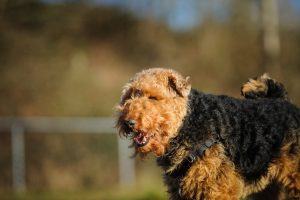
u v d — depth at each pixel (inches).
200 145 231.8
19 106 828.6
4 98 829.8
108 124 717.9
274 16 948.6
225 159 234.2
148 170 671.8
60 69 882.1
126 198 536.4
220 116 236.8
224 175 233.1
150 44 1044.5
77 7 975.0
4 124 698.8
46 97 846.5
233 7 1061.1
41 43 885.2
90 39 1022.4
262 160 242.8
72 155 724.7
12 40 866.1
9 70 850.1
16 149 649.0
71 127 710.5
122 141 657.0
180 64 1013.8
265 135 243.8
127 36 1048.8
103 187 666.2
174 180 240.4
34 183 711.1
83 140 725.9
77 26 960.9
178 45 1050.7
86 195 585.0
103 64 968.3
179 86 236.2
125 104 239.8
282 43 1023.0
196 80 987.9
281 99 264.7
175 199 241.3
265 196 267.6
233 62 1019.3
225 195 233.0
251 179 244.8
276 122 248.1
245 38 1042.7
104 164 717.9
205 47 1035.9
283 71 973.2
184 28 1085.1
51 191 641.0
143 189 558.9
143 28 1060.5
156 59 1023.0
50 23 912.9
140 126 233.1
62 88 863.1
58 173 719.7
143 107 234.5
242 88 271.6
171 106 236.7
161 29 1066.1
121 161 655.1
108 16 1058.1
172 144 235.6
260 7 1007.0
